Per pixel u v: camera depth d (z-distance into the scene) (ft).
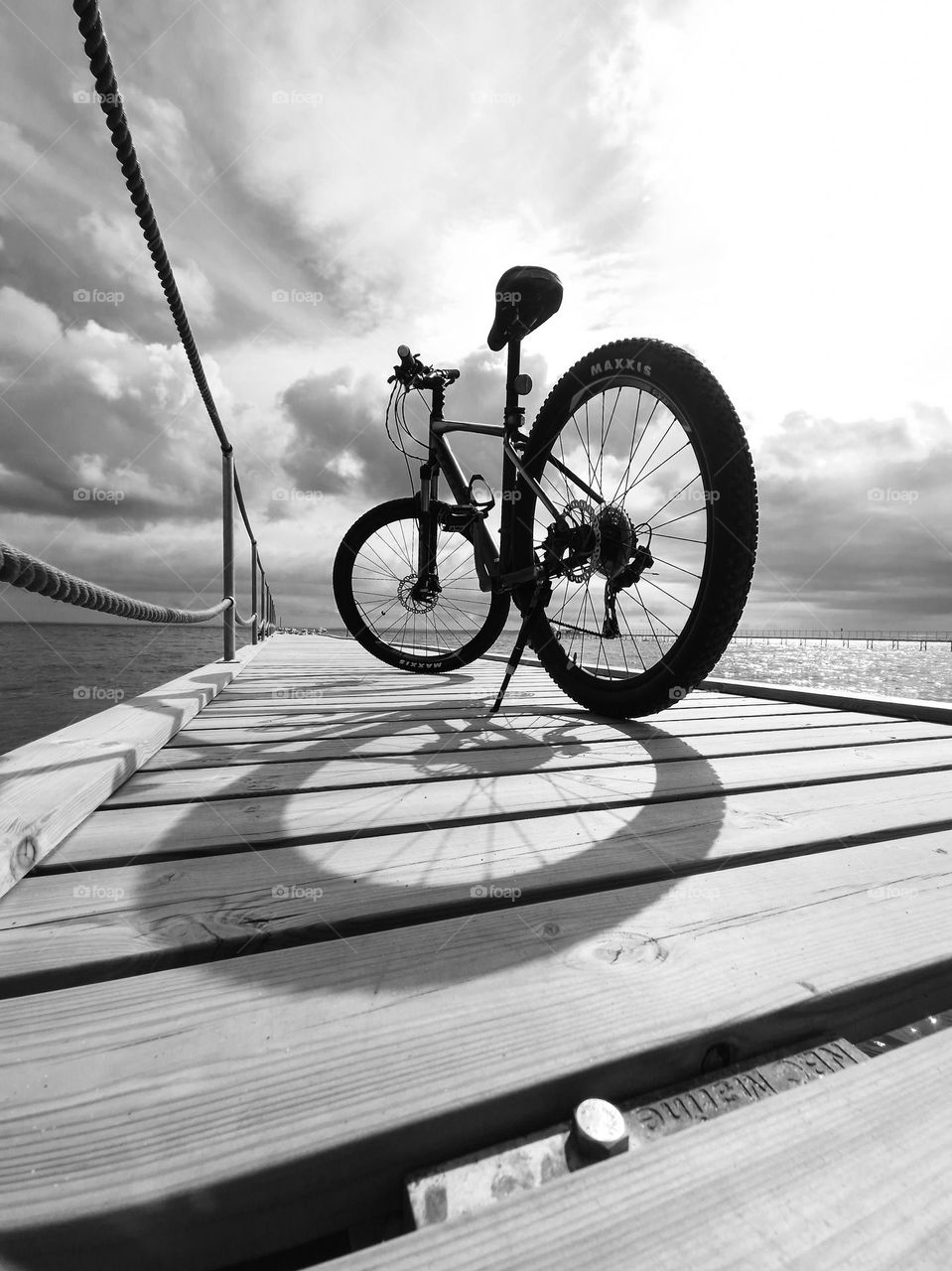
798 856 2.62
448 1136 1.24
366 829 2.80
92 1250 1.06
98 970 1.73
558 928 1.96
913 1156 1.10
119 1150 1.15
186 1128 1.20
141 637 114.42
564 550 5.23
